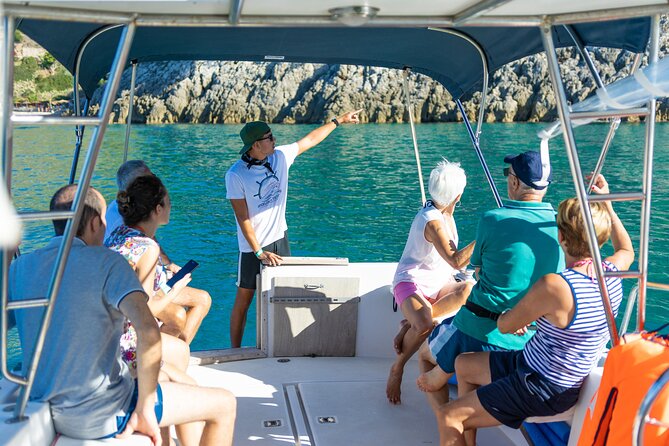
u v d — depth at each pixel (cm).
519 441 328
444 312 379
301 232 1114
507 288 297
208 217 1191
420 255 385
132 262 299
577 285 252
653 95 229
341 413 366
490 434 344
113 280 232
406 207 1275
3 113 196
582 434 240
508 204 306
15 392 242
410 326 381
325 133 525
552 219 299
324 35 406
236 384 402
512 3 213
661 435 208
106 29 341
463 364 295
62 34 355
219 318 717
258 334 447
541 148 301
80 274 231
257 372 418
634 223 1114
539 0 210
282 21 216
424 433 347
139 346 227
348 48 444
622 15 226
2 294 208
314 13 216
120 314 238
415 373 419
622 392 220
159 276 379
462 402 277
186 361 323
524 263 294
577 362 260
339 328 440
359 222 1173
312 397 383
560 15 230
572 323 253
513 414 270
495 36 389
